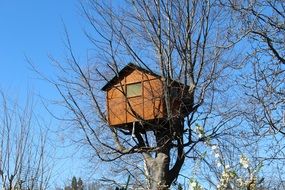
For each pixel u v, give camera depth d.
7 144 10.55
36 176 10.80
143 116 9.75
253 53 8.16
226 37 8.77
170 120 9.38
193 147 9.46
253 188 5.27
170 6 9.53
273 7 8.00
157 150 9.82
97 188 12.70
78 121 10.12
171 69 9.56
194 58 9.66
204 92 9.55
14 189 10.42
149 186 10.12
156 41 9.60
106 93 10.31
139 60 9.80
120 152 10.07
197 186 5.16
